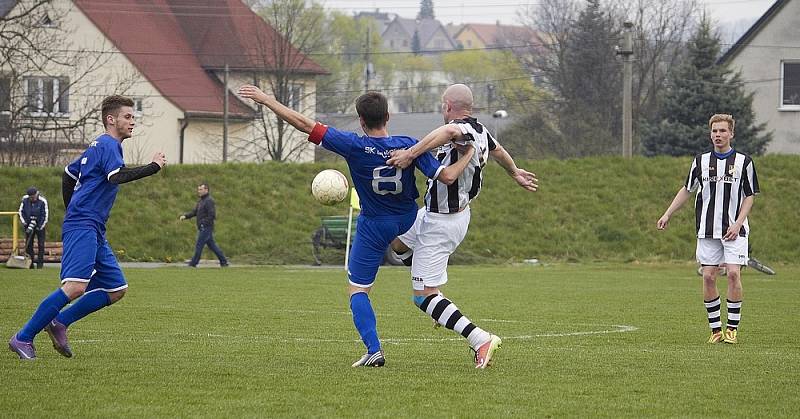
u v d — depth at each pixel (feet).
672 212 107.96
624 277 228.22
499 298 167.02
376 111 75.36
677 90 498.69
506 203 326.44
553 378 73.10
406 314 134.72
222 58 498.69
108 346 91.76
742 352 93.66
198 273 229.86
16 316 123.85
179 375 72.33
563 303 156.87
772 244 300.81
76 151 410.11
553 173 346.33
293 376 72.28
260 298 159.63
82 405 60.34
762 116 504.84
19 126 368.48
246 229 305.53
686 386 70.13
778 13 500.74
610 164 351.67
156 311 134.31
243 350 89.92
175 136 468.75
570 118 572.92
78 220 79.25
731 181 104.27
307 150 520.83
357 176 76.07
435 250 77.00
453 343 98.58
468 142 73.97
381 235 77.25
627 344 101.45
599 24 616.80
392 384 69.10
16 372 73.10
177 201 315.58
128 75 455.22
